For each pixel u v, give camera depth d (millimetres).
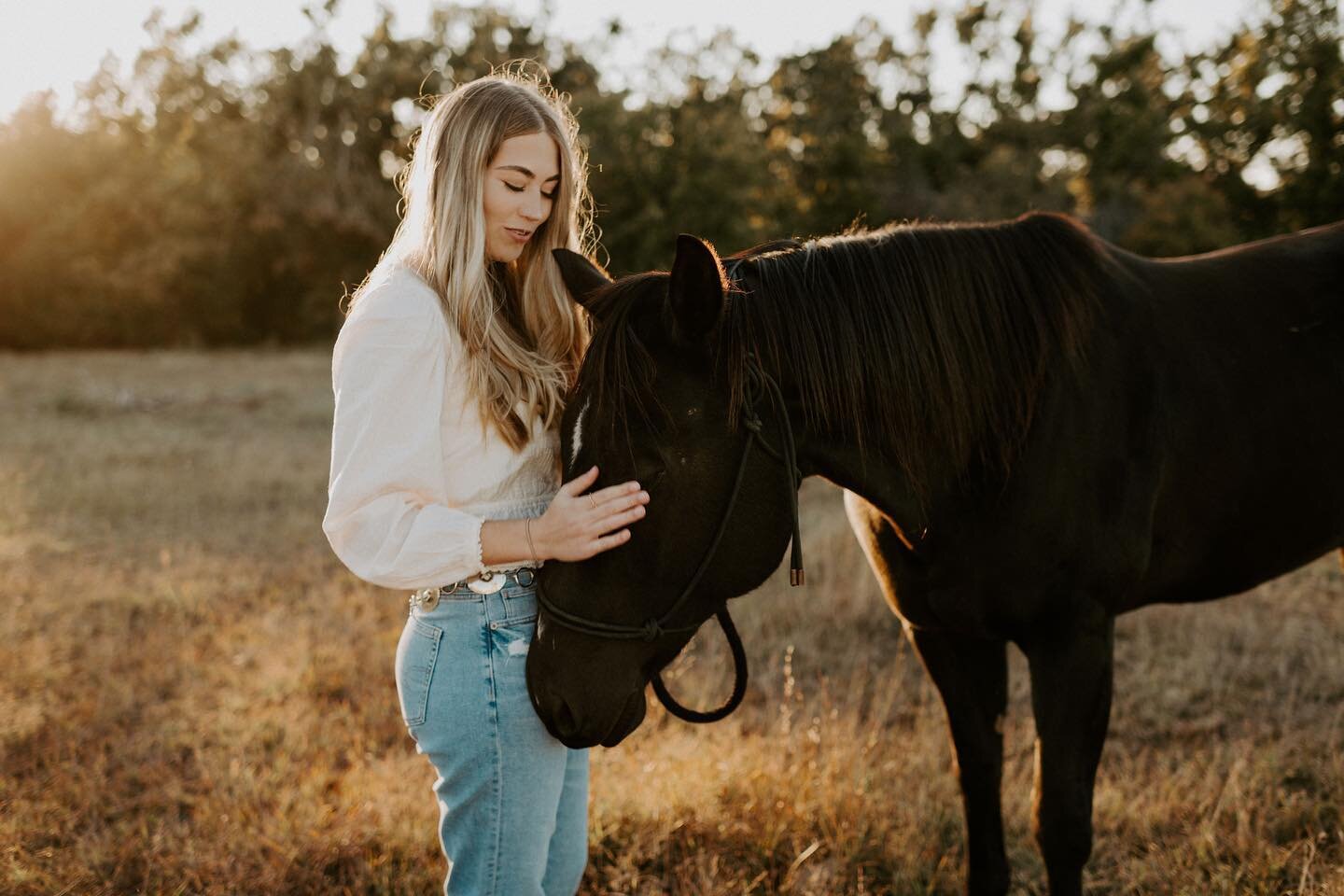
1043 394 1798
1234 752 2791
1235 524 2111
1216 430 2008
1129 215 24281
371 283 1497
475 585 1488
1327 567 4508
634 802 2611
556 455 1608
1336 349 2191
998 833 2158
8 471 7523
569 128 1778
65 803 2756
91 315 26453
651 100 16938
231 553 5492
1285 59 9188
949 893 2328
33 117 27578
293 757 3055
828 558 4742
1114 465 1856
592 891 2373
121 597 4551
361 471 1392
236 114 31734
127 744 3104
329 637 4035
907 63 33062
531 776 1522
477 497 1515
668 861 2443
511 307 1713
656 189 16219
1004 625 1904
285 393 13625
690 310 1390
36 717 3197
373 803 2703
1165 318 2025
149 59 31281
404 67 27766
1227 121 11383
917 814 2535
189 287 27266
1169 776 2707
